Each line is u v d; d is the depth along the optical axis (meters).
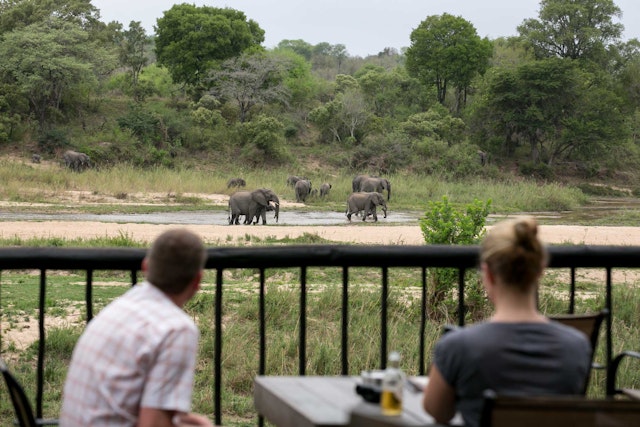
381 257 4.70
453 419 3.37
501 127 88.38
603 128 85.50
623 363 9.82
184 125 77.12
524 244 3.27
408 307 14.02
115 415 3.36
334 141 81.88
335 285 15.70
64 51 76.62
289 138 82.62
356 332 11.81
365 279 17.92
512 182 72.06
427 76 104.12
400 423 3.01
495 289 3.33
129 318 3.44
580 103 87.69
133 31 89.69
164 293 3.54
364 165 77.50
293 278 17.83
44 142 69.31
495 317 3.32
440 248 4.75
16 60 72.69
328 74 151.00
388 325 12.55
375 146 78.69
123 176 52.84
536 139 87.38
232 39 91.31
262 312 4.76
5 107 72.12
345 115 83.06
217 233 28.55
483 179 78.00
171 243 3.54
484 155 82.12
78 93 77.94
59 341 11.01
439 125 86.88
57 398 9.30
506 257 3.25
